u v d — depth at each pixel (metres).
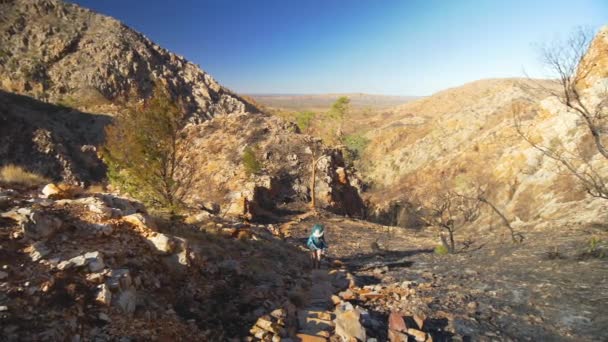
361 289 7.66
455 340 5.12
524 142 37.75
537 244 11.59
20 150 56.97
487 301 6.70
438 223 15.29
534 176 31.27
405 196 51.88
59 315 3.52
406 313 6.12
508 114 70.38
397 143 96.44
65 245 4.83
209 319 4.85
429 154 81.19
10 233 4.55
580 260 8.52
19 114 62.75
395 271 10.35
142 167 11.74
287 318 5.23
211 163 34.72
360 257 14.27
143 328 3.92
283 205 30.50
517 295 6.83
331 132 76.25
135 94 12.19
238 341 4.45
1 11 101.88
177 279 5.61
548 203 24.20
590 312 5.58
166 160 12.28
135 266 5.04
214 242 8.91
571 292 6.51
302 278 8.55
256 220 25.25
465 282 8.23
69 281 4.03
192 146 38.84
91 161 63.91
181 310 4.86
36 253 4.34
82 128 73.88
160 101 11.95
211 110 106.81
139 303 4.39
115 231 5.66
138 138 11.62
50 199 6.22
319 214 28.77
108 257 4.82
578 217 15.60
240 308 5.43
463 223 27.11
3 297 3.45
